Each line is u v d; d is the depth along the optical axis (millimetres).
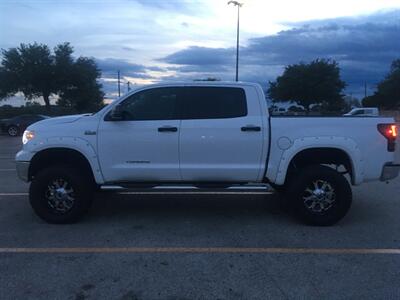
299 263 4961
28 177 6570
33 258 5121
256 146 6328
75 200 6438
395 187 9281
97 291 4273
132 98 6477
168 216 6949
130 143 6383
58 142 6422
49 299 4109
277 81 59875
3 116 44188
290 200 6406
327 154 6555
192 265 4906
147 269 4793
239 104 6434
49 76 48188
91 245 5570
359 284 4410
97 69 52594
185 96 6461
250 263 4965
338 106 58844
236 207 7504
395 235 5988
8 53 47250
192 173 6406
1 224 6527
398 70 65188
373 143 6340
